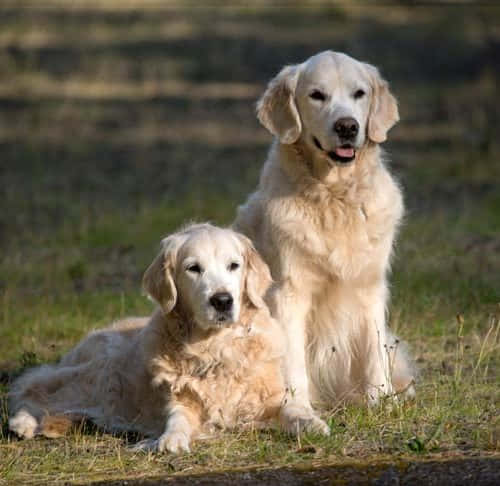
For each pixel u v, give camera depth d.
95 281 17.06
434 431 9.33
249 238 11.05
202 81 41.91
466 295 14.62
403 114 33.97
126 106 37.94
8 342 13.87
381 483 8.18
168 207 22.23
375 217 10.69
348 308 10.88
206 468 8.79
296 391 10.53
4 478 8.84
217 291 9.70
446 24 51.97
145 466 8.92
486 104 34.38
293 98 10.83
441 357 12.37
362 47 46.72
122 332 11.37
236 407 10.01
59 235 20.38
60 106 37.81
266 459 8.93
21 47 49.19
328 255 10.58
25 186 25.98
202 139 32.16
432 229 18.94
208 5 64.06
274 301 10.74
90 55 47.34
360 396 10.95
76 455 9.43
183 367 10.03
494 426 9.52
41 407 10.70
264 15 59.00
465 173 25.47
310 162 10.72
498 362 12.02
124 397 10.55
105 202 23.59
